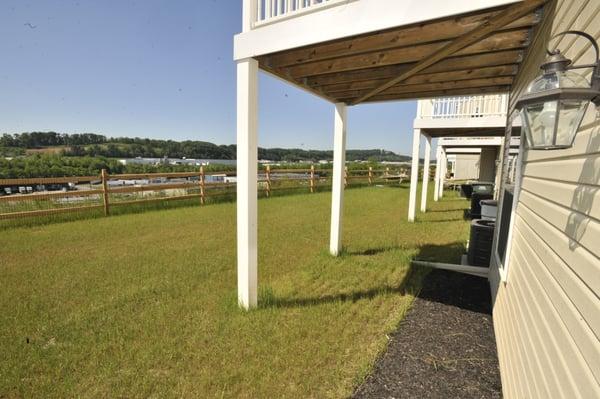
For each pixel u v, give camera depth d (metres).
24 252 4.52
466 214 8.13
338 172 4.27
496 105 5.84
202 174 9.45
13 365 2.06
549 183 1.51
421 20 1.82
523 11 1.69
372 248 4.89
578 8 1.26
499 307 2.53
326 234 5.73
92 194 7.08
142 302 2.96
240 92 2.55
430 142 8.32
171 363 2.11
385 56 2.54
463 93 3.68
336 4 2.07
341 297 3.13
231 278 3.59
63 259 4.21
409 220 7.13
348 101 4.11
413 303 3.07
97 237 5.41
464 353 2.29
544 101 0.97
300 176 12.73
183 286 3.33
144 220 6.88
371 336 2.47
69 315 2.71
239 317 2.66
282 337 2.39
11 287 3.29
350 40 2.25
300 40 2.23
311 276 3.67
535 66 2.03
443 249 4.89
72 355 2.17
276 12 2.45
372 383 1.96
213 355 2.18
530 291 1.64
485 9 1.68
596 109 0.98
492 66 2.70
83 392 1.85
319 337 2.42
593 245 0.94
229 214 7.66
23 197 6.10
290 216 7.54
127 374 1.99
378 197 11.69
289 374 2.02
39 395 1.82
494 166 11.20
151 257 4.32
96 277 3.58
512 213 2.38
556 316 1.21
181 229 6.08
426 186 8.42
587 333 0.92
